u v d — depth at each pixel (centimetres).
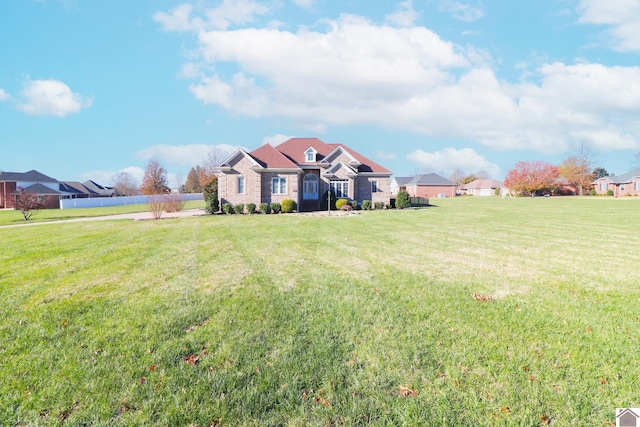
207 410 289
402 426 272
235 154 2922
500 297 587
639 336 427
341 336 430
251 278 717
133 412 287
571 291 623
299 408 293
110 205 5453
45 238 1420
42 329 453
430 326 461
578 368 352
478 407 292
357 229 1611
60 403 297
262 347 400
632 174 6562
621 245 1137
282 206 2867
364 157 3538
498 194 8656
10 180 5431
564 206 3494
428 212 2767
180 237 1389
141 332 443
